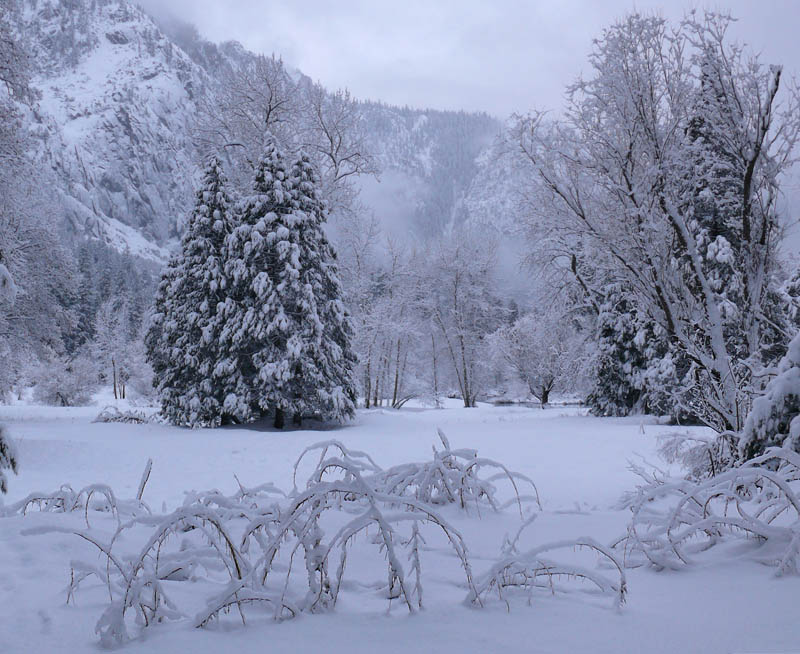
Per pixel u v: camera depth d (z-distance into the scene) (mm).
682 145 9609
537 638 2400
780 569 3229
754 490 5410
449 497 5793
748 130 9336
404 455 16969
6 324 27344
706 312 9133
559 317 29891
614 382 30328
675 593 3037
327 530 4465
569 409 47250
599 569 3633
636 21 9531
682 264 9547
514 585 3148
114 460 16297
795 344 5766
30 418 31219
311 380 26281
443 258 49875
